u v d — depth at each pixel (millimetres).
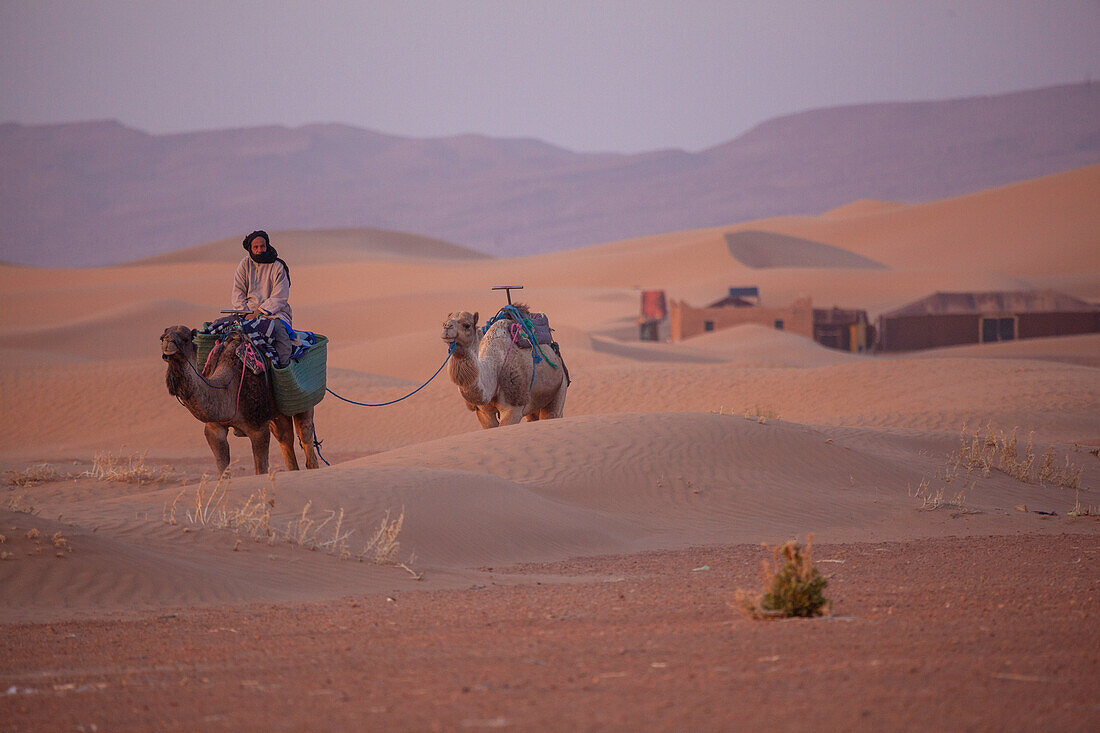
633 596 35219
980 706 19250
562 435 69812
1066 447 88250
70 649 28156
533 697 20859
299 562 42281
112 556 39062
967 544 49188
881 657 23125
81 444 131375
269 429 64188
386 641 27812
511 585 39750
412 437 131000
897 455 74125
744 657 23578
